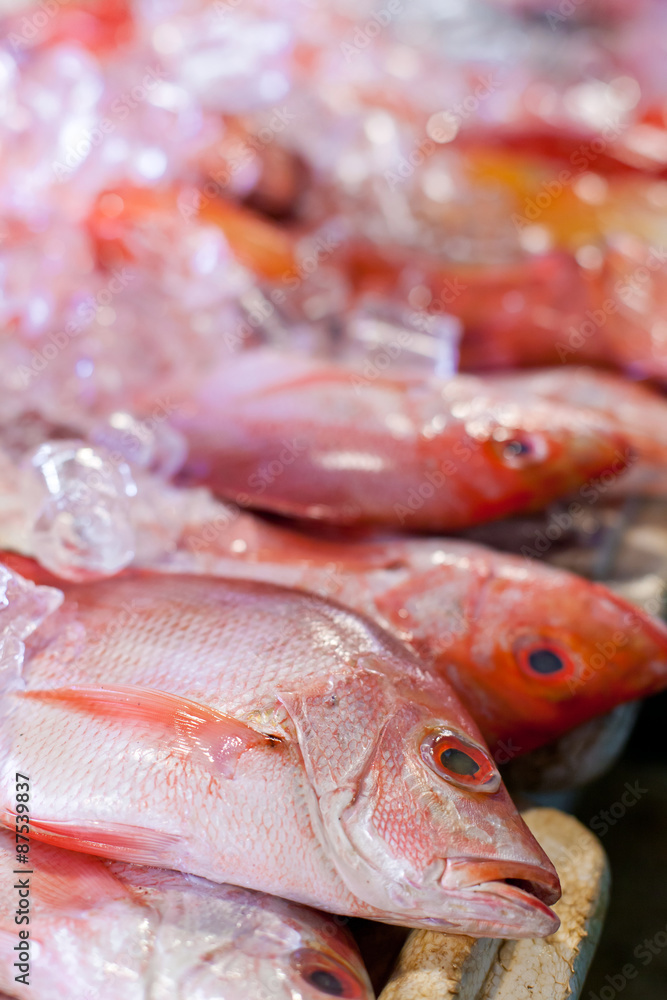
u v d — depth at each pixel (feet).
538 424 2.19
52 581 1.89
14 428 2.12
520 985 1.74
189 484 2.17
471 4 5.46
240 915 1.71
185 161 2.83
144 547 2.01
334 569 2.02
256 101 3.20
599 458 2.19
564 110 4.16
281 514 2.17
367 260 2.83
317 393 2.23
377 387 2.24
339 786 1.70
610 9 5.81
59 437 2.11
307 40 3.92
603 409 2.41
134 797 1.72
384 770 1.71
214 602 1.85
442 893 1.68
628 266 2.76
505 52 5.03
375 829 1.69
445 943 1.72
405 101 3.82
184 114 2.84
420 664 1.82
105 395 2.29
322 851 1.71
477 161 3.59
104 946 1.68
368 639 1.82
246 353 2.38
